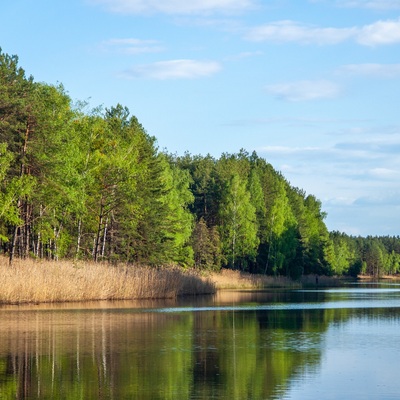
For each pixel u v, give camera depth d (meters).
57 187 61.38
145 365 23.00
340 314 44.72
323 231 178.12
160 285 61.66
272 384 20.05
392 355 25.70
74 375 21.14
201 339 30.17
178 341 29.31
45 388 19.23
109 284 56.22
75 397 18.16
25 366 22.66
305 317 42.12
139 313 43.06
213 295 70.94
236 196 119.81
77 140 68.19
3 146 52.72
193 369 22.39
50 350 26.16
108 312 43.31
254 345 28.34
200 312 45.25
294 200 158.25
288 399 18.09
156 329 33.75
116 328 33.94
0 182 54.91
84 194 66.56
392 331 33.94
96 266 58.88
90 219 72.75
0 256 58.06
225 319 40.12
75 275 54.00
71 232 74.81
